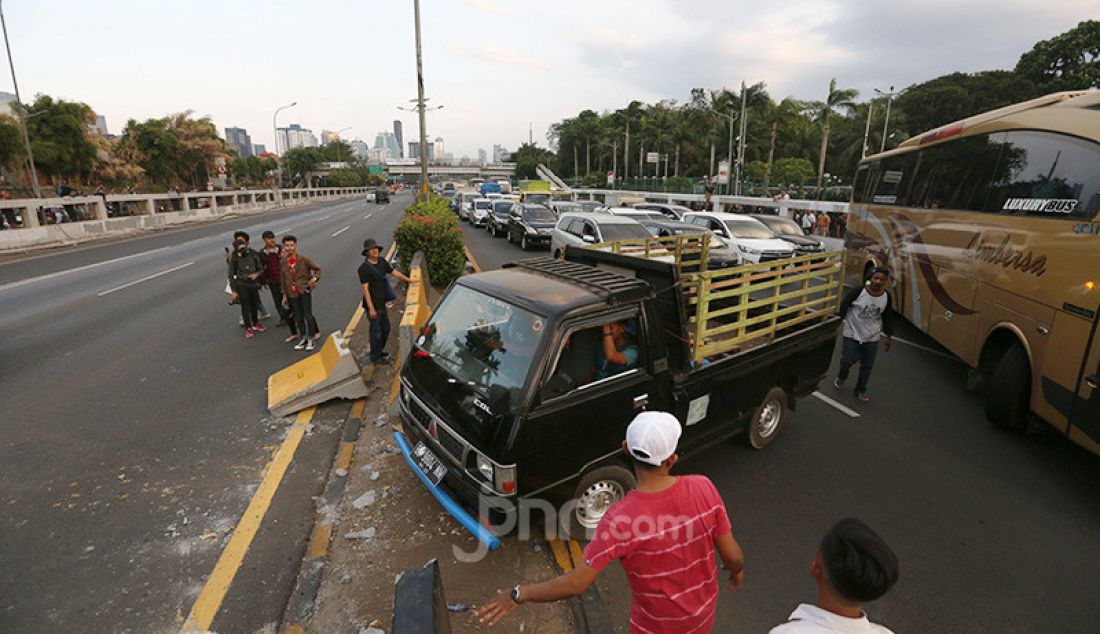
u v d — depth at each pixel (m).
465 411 3.62
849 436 5.90
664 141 69.69
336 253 18.52
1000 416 5.90
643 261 4.67
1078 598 3.68
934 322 8.12
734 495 4.78
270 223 31.30
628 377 3.91
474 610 3.38
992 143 6.84
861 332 6.66
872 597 1.62
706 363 4.70
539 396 3.45
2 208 19.53
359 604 3.42
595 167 103.31
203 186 53.38
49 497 4.47
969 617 3.52
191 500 4.47
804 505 4.65
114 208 26.14
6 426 5.68
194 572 3.70
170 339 8.70
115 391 6.61
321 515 4.29
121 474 4.82
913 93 62.31
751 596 3.65
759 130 54.66
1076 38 57.38
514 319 3.85
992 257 6.41
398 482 4.69
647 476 2.16
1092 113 5.28
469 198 34.12
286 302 8.26
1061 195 5.34
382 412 6.01
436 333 4.37
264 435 5.56
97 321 9.74
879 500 4.74
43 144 34.16
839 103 47.91
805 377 5.69
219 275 14.30
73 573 3.66
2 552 3.83
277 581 3.64
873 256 11.11
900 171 9.91
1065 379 5.03
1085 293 4.84
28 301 11.29
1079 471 5.23
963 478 5.09
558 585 2.14
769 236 14.53
